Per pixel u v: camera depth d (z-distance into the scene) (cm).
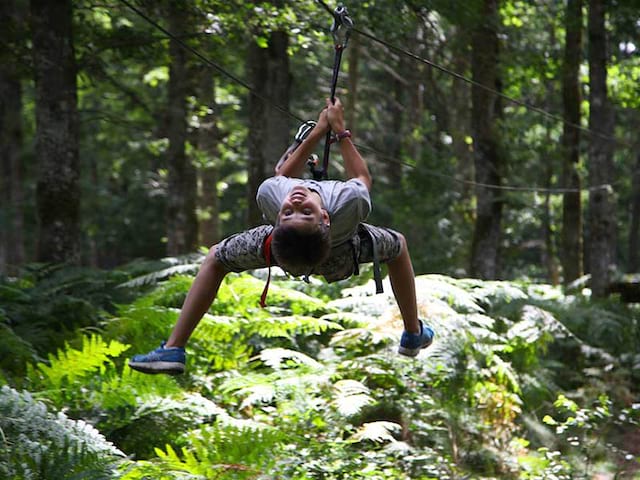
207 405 633
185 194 1697
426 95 2178
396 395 762
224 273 452
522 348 948
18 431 509
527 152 1605
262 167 1443
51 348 770
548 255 2194
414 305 484
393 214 1986
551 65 1667
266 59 1449
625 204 3450
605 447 759
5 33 1225
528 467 707
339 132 474
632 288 1160
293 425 678
